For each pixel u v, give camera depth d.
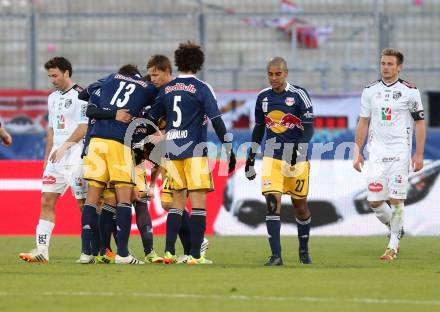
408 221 51.94
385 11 74.38
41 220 36.00
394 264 35.16
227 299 24.25
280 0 78.75
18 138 65.75
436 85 74.81
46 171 36.03
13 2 79.56
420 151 38.69
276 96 34.41
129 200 34.09
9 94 67.62
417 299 24.45
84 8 79.75
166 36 77.56
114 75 34.56
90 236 34.22
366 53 73.62
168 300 24.05
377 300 24.19
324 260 37.00
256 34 77.31
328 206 52.16
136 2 80.31
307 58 77.38
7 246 44.72
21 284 27.52
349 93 67.06
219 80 74.38
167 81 34.97
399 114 38.25
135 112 33.94
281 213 52.44
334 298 24.52
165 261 34.22
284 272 31.09
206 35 72.50
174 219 34.25
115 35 77.50
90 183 34.16
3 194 52.72
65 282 27.98
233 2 79.50
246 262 35.88
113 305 23.19
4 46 76.44
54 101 36.97
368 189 39.09
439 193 51.88
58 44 77.44
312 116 34.41
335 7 78.31
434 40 76.38
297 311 22.25
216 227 52.38
